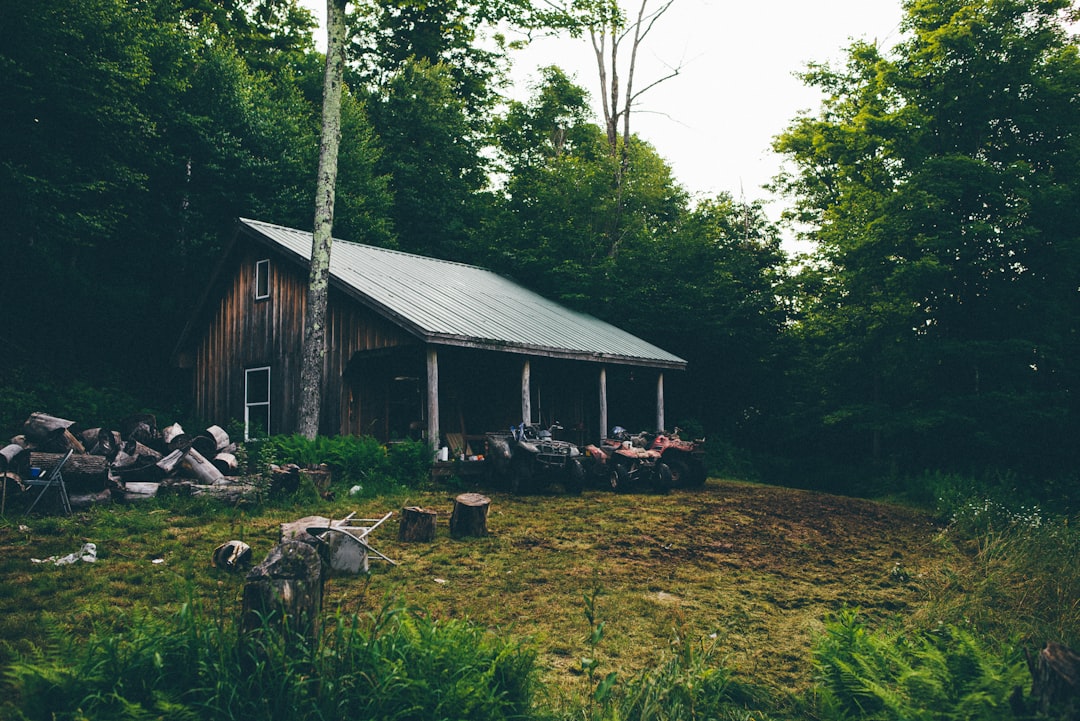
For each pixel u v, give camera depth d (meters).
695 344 24.22
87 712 3.03
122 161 18.70
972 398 17.03
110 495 9.33
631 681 4.44
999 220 16.95
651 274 25.12
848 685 4.04
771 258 26.98
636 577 7.24
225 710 3.11
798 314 24.47
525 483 12.33
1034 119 17.45
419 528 8.20
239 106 21.20
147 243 20.81
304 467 11.33
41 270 18.84
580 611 6.00
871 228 17.53
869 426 18.11
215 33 23.97
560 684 4.50
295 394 15.50
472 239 26.77
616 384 23.11
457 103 33.38
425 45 32.16
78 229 16.95
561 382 20.12
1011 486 15.50
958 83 18.00
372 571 6.86
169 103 19.75
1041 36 17.25
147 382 19.19
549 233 25.83
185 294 22.23
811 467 22.38
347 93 27.59
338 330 14.93
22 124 15.95
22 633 4.71
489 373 17.72
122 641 3.60
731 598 6.77
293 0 26.00
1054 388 17.89
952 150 18.38
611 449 14.25
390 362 15.73
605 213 27.42
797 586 7.38
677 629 5.67
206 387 17.98
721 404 25.33
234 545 6.67
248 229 16.31
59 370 17.11
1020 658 4.43
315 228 13.34
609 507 11.34
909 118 18.19
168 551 7.16
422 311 13.73
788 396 24.59
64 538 7.45
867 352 19.38
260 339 16.58
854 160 21.12
